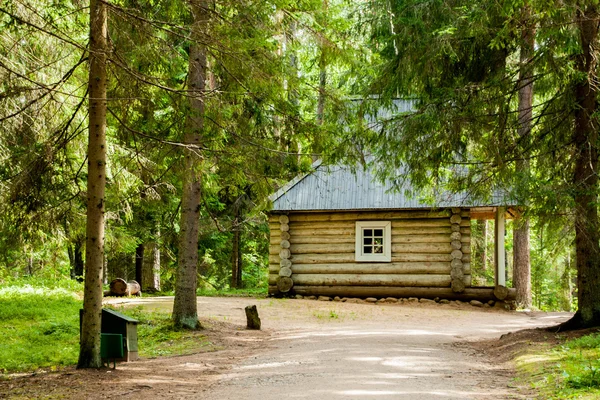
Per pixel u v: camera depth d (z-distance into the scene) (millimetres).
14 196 9289
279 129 12031
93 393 7105
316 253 20906
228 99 10195
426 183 11906
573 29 9055
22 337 12383
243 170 10438
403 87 11969
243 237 31656
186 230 12961
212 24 9008
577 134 10703
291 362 9109
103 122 8570
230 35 8984
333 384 7293
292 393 6848
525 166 11070
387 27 14906
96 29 8352
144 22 8633
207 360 9664
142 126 11555
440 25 12211
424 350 10219
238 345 11383
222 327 13422
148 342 11648
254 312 13406
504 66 11570
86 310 8586
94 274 8586
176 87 9953
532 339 10414
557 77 10273
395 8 14836
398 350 10125
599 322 10617
